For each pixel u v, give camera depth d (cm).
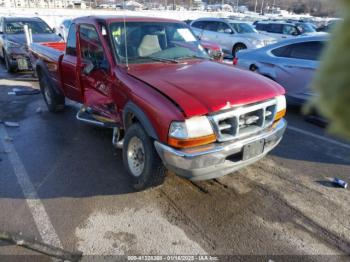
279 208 295
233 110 267
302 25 1435
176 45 411
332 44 33
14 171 368
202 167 257
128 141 317
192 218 281
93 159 398
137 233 262
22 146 439
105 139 464
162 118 260
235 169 283
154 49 386
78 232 264
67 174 360
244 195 316
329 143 445
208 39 1255
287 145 438
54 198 312
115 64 349
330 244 250
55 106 572
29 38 855
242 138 277
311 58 544
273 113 303
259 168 371
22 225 272
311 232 263
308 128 505
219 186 332
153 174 293
